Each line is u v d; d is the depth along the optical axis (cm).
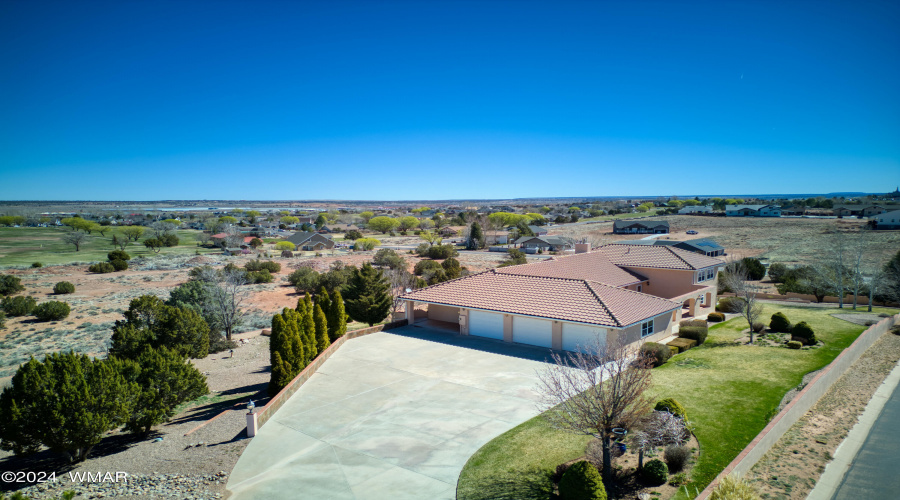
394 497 1373
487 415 1909
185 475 1541
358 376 2402
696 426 1727
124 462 1745
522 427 1788
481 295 3181
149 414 2028
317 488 1430
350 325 4047
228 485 1462
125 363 2122
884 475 1413
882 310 3922
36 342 4047
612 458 1507
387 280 4138
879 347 2806
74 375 1820
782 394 2019
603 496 1198
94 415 1770
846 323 3338
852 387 2169
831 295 4475
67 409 1725
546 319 2736
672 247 4225
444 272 6619
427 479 1462
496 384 2245
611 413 1319
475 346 2881
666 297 3834
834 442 1633
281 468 1554
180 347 3064
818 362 2439
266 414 1911
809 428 1750
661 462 1382
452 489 1409
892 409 1906
